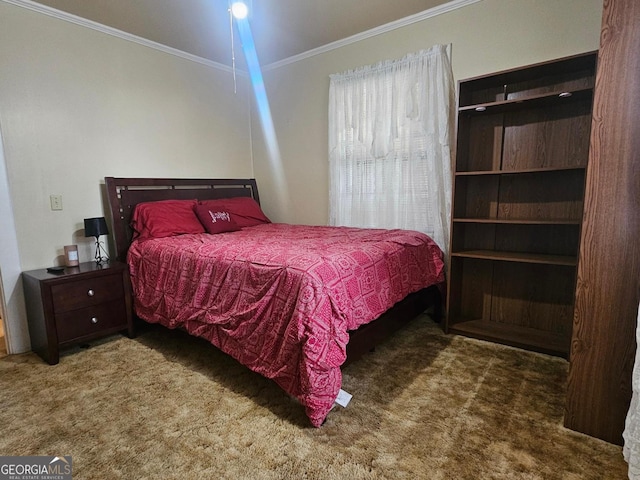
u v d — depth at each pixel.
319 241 2.37
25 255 2.55
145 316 2.60
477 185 2.75
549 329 2.58
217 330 2.04
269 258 1.87
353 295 1.79
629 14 1.31
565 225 2.45
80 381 2.04
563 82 2.33
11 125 2.46
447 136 2.78
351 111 3.27
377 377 2.03
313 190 3.79
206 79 3.77
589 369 1.50
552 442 1.49
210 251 2.22
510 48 2.54
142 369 2.18
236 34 3.14
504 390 1.89
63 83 2.71
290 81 3.80
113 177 3.01
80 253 2.87
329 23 2.97
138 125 3.21
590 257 1.45
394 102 3.00
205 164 3.81
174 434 1.57
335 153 3.41
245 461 1.40
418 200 2.97
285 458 1.41
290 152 3.94
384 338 2.18
